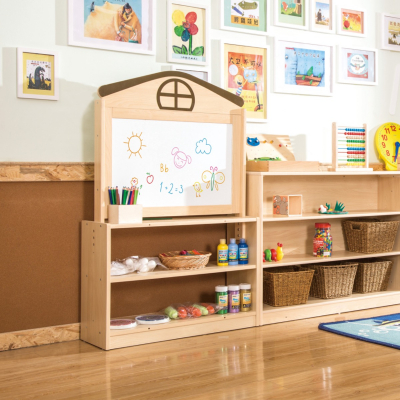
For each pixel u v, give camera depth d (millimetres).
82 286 2564
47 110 2506
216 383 1968
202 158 2746
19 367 2166
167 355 2297
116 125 2508
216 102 2777
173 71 2645
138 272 2543
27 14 2449
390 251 3330
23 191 2453
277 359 2234
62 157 2545
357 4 3498
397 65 3688
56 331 2531
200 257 2623
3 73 2404
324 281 3039
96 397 1846
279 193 3160
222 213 2807
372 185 3543
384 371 2088
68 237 2561
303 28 3266
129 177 2551
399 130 3654
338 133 3236
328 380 1994
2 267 2418
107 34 2641
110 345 2389
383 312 3092
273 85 3164
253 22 3096
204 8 2918
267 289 2922
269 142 3104
